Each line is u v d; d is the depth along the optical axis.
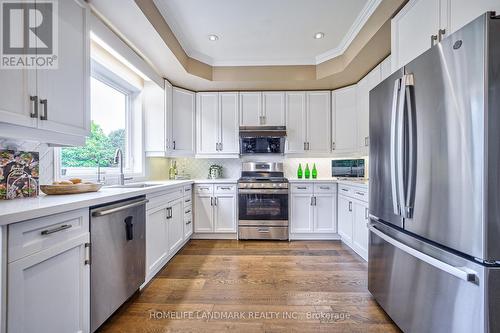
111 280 1.51
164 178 3.69
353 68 2.86
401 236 1.40
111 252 1.51
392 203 1.50
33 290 1.01
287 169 3.94
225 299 1.85
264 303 1.79
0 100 1.12
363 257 2.55
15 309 0.93
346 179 3.33
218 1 2.10
